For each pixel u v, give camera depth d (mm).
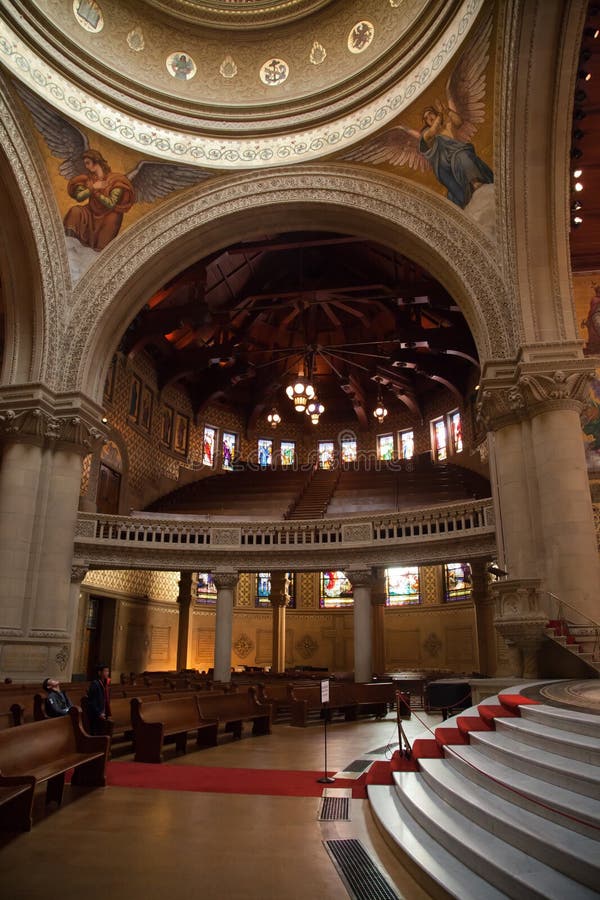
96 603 23734
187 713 11062
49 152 17391
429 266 17906
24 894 4242
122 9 17797
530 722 6727
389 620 29281
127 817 6262
